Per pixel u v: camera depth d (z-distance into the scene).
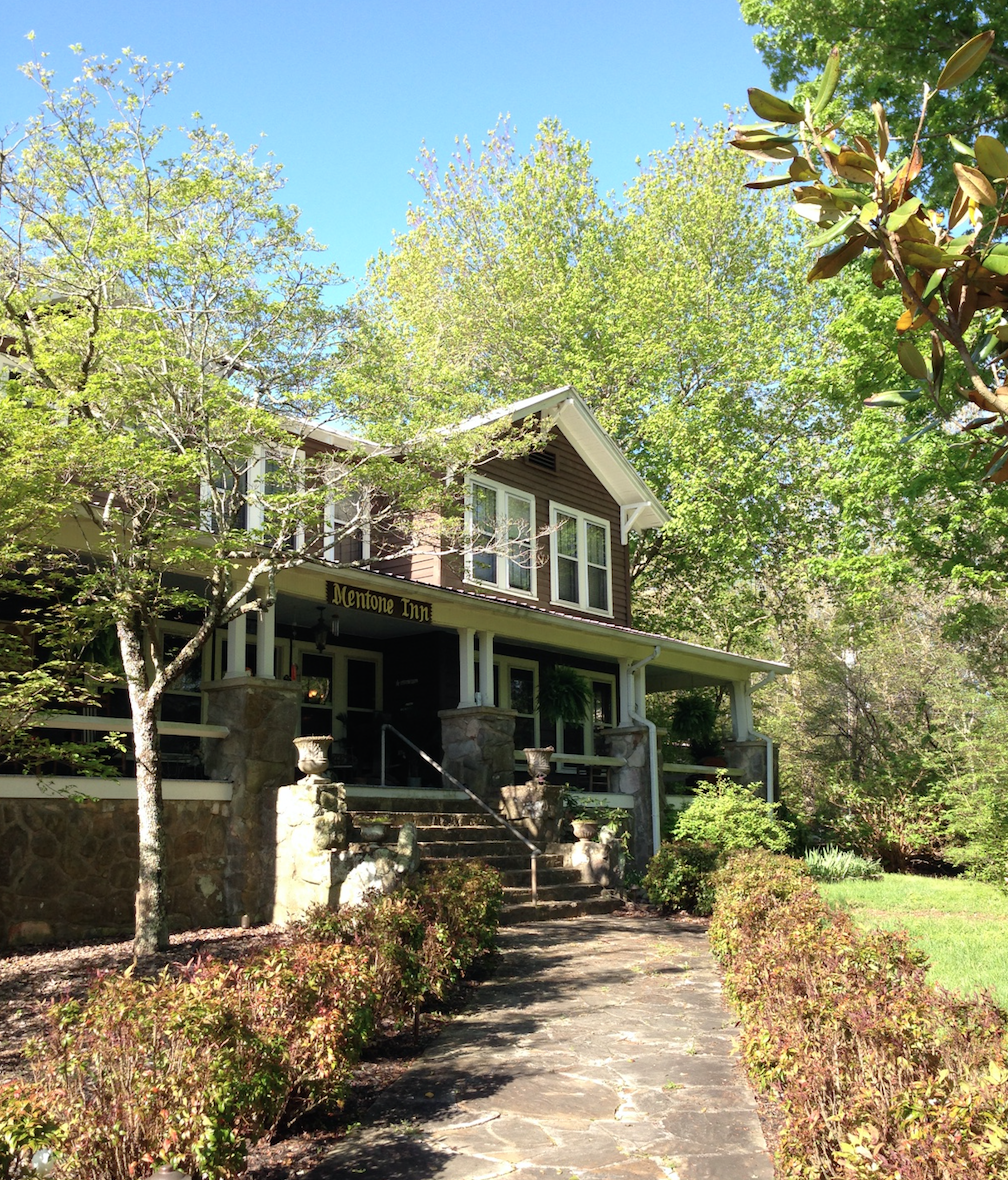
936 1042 4.21
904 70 12.97
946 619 24.25
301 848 10.85
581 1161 4.68
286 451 10.37
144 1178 3.58
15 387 8.55
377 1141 4.98
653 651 18.67
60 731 12.17
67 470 8.48
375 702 18.14
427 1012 7.73
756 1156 4.73
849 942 6.40
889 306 15.35
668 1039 6.91
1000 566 17.20
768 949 6.39
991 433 2.49
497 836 13.90
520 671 19.31
